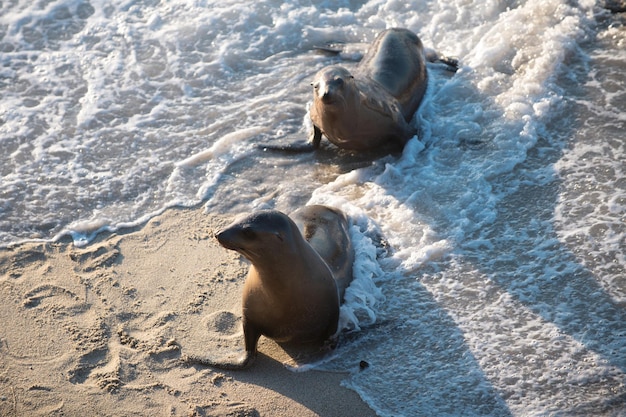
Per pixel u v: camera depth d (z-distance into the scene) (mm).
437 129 16891
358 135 16078
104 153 17047
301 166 16438
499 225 14117
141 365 11898
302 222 13156
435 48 19578
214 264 13875
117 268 13945
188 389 11477
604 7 19734
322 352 12023
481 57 18594
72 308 13039
